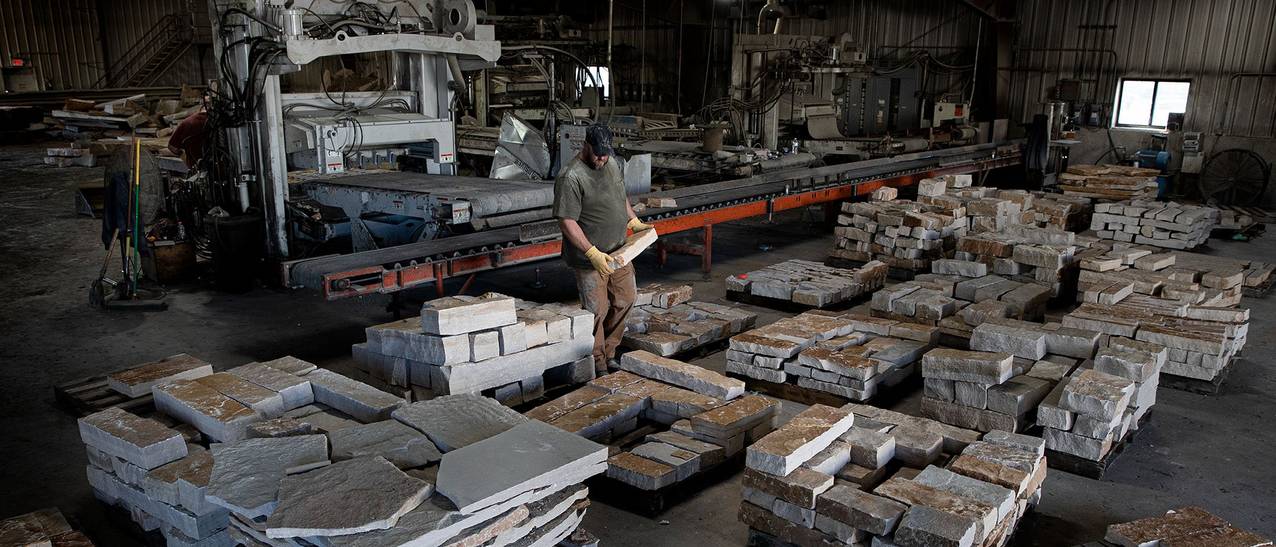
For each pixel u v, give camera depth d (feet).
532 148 24.06
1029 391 12.40
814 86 43.86
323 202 20.93
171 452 9.53
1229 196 38.17
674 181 30.78
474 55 22.31
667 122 42.96
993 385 12.51
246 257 20.80
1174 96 39.65
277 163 19.93
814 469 9.85
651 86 60.23
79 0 73.97
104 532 10.44
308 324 19.30
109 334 18.48
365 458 8.02
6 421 13.79
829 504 9.19
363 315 20.02
